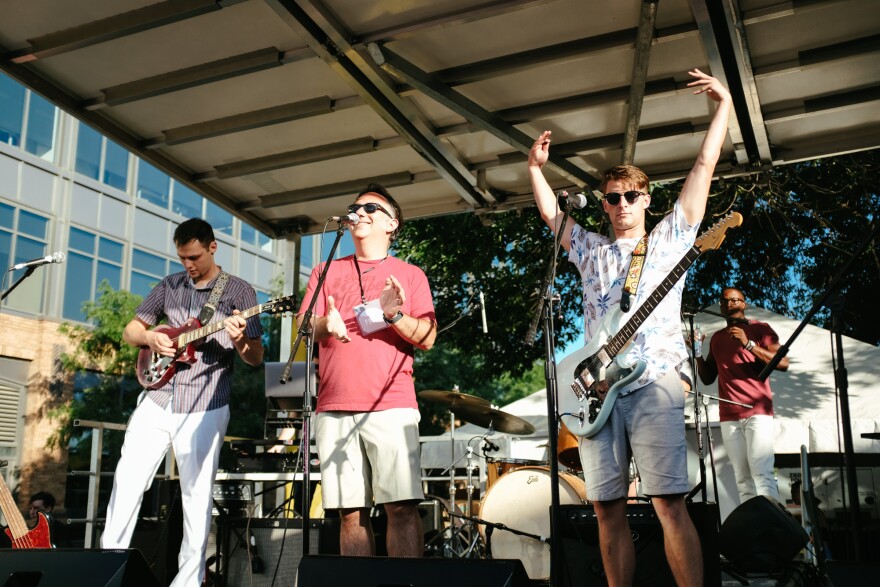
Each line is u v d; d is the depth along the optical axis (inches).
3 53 169.5
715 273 445.7
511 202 228.2
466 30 160.1
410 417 126.5
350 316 130.5
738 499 249.1
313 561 95.8
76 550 98.5
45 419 587.5
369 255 135.9
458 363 773.3
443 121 193.3
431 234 459.8
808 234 420.8
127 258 687.7
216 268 161.0
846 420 126.5
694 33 156.1
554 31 160.4
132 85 181.0
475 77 173.0
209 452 148.4
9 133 604.4
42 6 155.7
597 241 123.6
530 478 208.4
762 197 403.5
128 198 693.3
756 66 167.3
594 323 120.0
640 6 149.5
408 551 122.6
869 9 149.6
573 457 225.1
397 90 177.2
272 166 213.2
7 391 576.4
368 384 125.1
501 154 208.5
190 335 148.5
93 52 169.6
